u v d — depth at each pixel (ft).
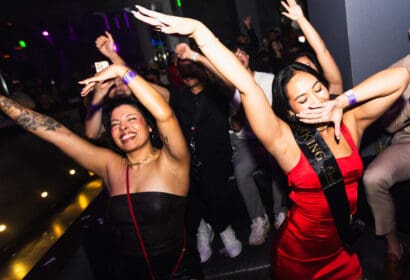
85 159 6.21
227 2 39.93
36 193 10.34
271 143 5.02
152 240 5.56
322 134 5.27
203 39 4.45
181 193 5.74
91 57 59.16
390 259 7.30
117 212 5.69
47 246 8.35
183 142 5.38
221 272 8.50
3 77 24.36
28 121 5.85
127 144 5.54
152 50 62.08
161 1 41.14
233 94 8.61
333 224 5.33
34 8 34.65
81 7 37.29
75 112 14.79
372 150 10.85
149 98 5.00
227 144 8.74
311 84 4.95
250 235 9.11
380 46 9.83
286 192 8.95
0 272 7.65
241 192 9.00
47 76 50.85
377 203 7.22
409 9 9.54
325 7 11.51
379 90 4.94
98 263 9.04
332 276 5.86
